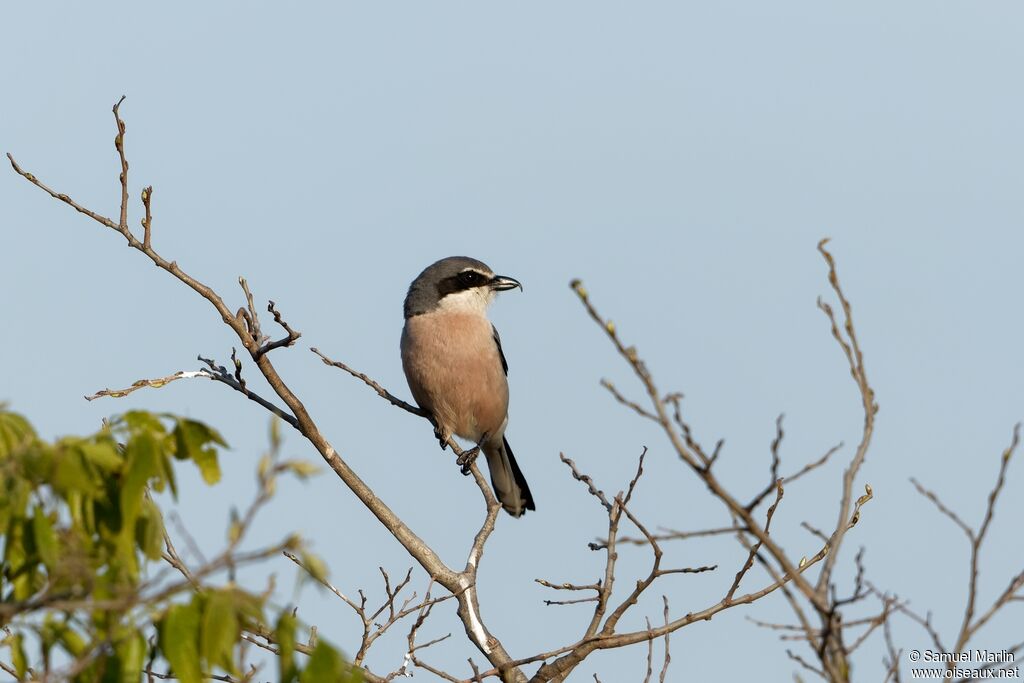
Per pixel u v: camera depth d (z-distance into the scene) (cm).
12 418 596
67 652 595
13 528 585
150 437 589
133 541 587
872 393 727
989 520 696
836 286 745
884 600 730
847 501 690
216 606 547
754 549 719
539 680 1007
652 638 980
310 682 555
